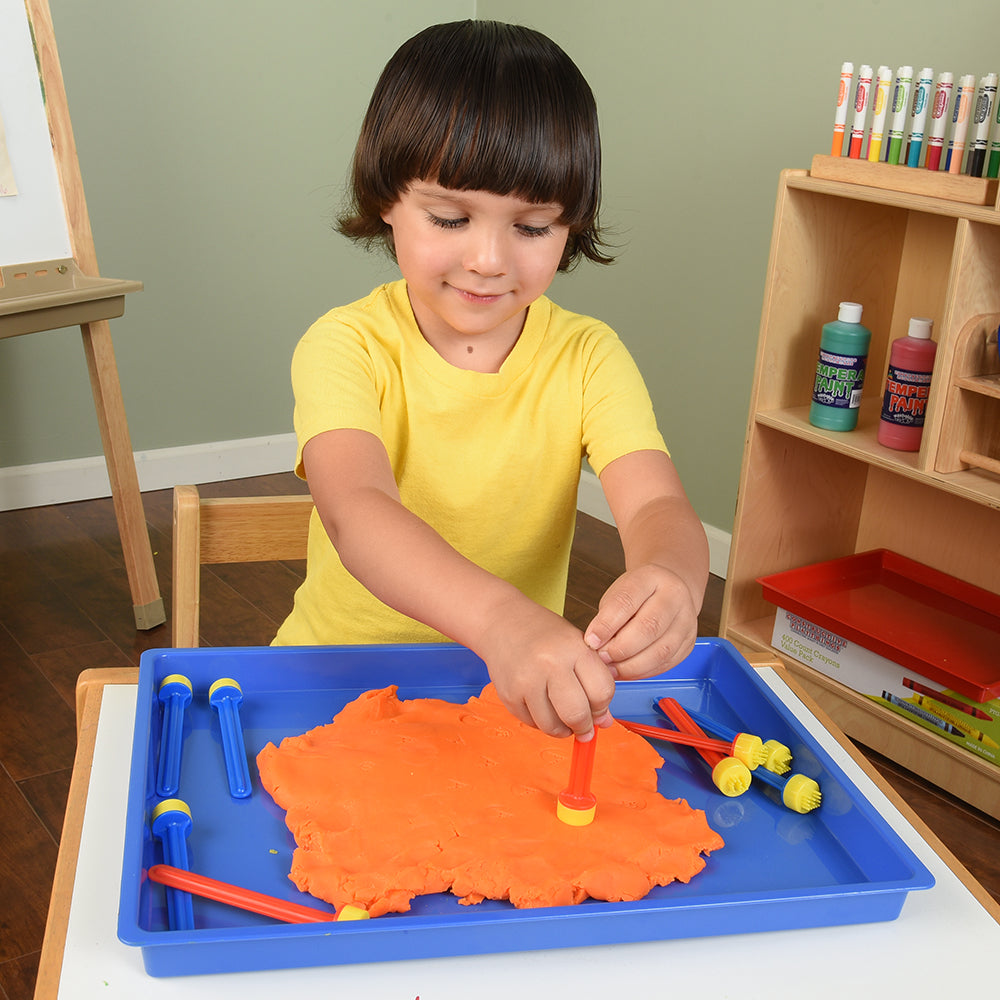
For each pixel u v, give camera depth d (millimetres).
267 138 2699
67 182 1940
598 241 867
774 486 1886
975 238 1442
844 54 1977
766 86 2139
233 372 2840
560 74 674
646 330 2543
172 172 2598
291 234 2807
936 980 506
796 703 752
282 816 590
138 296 2643
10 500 2607
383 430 853
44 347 2562
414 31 2844
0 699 1813
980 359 1512
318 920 501
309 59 2701
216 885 512
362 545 650
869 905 533
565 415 858
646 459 805
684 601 598
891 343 1812
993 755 1575
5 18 1843
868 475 1981
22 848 1449
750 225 2232
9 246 1886
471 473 857
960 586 1842
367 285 2969
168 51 2514
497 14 2852
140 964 479
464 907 522
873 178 1576
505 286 697
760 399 1804
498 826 568
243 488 2842
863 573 1930
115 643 2025
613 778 627
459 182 649
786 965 506
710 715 743
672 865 554
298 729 681
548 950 504
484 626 578
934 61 1826
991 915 553
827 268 1779
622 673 583
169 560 2400
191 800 597
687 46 2293
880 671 1696
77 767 620
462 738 652
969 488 1496
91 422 2678
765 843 594
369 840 553
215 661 709
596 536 2654
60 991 462
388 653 729
